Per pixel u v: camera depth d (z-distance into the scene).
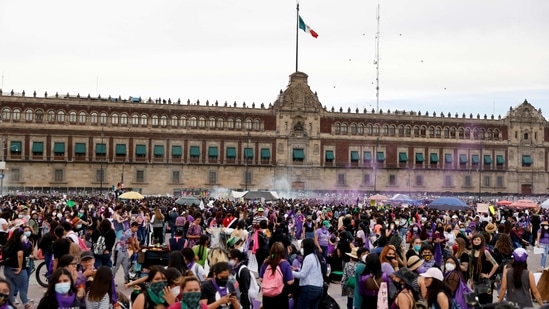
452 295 18.59
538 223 57.88
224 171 142.25
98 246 28.45
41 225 46.84
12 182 130.25
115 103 137.00
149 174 138.12
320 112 147.38
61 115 134.00
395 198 90.50
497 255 26.55
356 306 21.14
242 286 21.55
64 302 16.30
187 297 15.42
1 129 129.88
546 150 160.38
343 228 36.47
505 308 13.91
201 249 25.92
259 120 144.38
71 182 133.75
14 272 25.39
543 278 21.72
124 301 19.59
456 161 155.00
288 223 51.75
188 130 140.75
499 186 156.88
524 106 159.38
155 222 47.03
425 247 24.19
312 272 21.47
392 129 152.25
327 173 146.75
